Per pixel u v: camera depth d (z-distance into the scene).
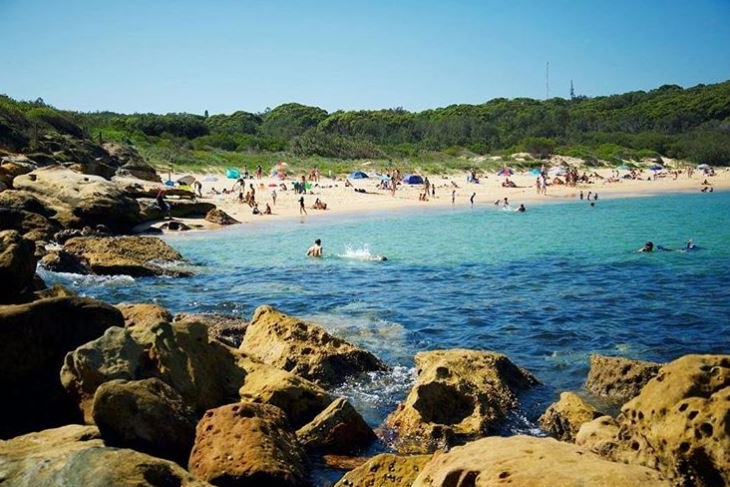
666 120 107.88
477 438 8.78
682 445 5.60
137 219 32.81
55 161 40.72
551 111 116.56
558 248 27.72
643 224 36.50
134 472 5.62
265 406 8.33
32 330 8.96
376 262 24.59
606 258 25.00
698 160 89.56
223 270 22.72
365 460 8.25
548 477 4.79
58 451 6.61
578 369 11.92
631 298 17.89
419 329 14.78
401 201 50.16
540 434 8.99
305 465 7.79
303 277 21.48
